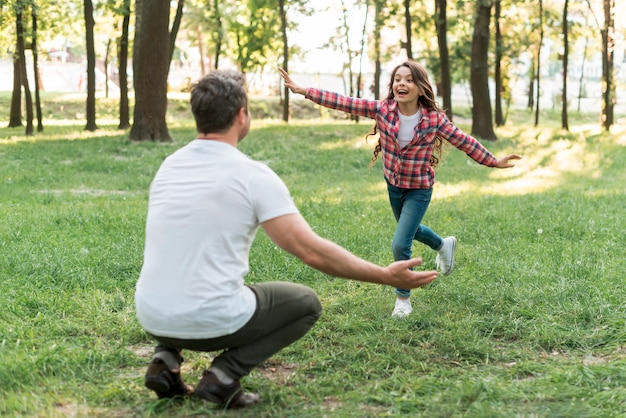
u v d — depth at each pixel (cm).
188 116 4156
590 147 2470
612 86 3472
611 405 370
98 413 365
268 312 354
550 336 482
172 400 371
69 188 1445
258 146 2241
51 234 824
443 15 2708
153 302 334
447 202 1161
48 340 478
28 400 372
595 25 4200
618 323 503
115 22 3350
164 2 2225
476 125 2700
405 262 336
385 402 380
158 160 1923
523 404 375
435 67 3491
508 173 1848
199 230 332
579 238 834
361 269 332
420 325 520
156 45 2238
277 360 450
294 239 330
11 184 1456
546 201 1147
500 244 789
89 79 2714
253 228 341
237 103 348
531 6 3750
